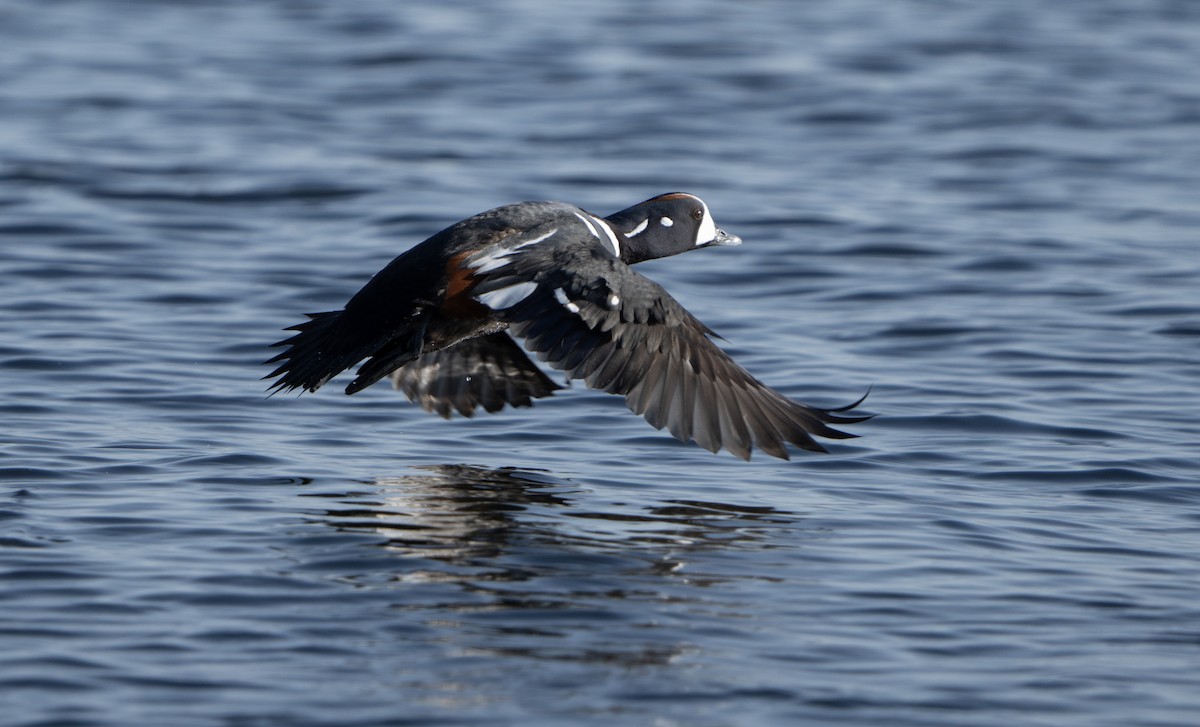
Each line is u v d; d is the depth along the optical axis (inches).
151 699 300.0
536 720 295.9
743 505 430.6
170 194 827.4
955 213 815.1
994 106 1049.5
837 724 297.7
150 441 477.4
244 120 987.9
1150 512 429.7
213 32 1235.2
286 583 362.0
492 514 417.1
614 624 342.3
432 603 351.9
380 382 550.0
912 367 576.4
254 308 642.2
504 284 393.4
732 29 1270.9
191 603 348.2
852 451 483.5
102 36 1208.8
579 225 428.8
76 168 865.5
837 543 399.9
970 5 1386.6
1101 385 553.3
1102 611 356.2
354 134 963.3
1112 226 790.5
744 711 302.2
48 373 546.6
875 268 716.7
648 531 406.3
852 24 1298.0
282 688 306.5
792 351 594.6
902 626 345.4
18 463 447.8
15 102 1003.3
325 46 1194.0
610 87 1087.6
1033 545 401.1
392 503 424.8
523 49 1192.2
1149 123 1010.1
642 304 376.8
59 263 700.7
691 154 932.6
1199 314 641.0
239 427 497.4
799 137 978.1
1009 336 613.9
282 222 785.6
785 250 746.2
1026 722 300.7
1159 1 1407.5
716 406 370.6
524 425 508.4
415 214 797.9
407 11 1318.9
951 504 434.0
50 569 365.7
